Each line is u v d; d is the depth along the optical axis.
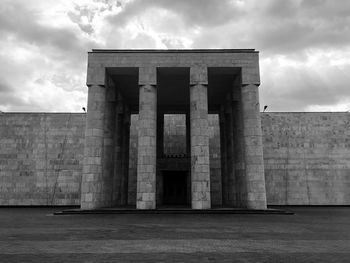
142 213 18.81
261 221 14.56
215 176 31.77
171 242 8.81
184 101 29.64
